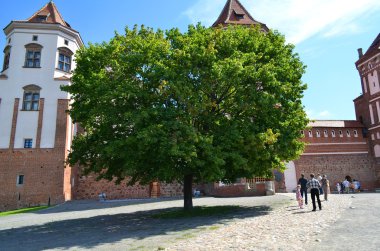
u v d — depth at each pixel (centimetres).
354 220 1195
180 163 1625
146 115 1370
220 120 1722
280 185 4262
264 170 1797
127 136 1502
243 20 4100
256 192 3331
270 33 1989
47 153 3328
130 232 1205
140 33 1845
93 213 2092
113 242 1002
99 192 3653
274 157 1767
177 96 1495
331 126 4731
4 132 3334
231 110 1767
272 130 1706
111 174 1800
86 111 1655
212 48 1605
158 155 1453
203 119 1642
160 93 1554
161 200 3091
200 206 2166
